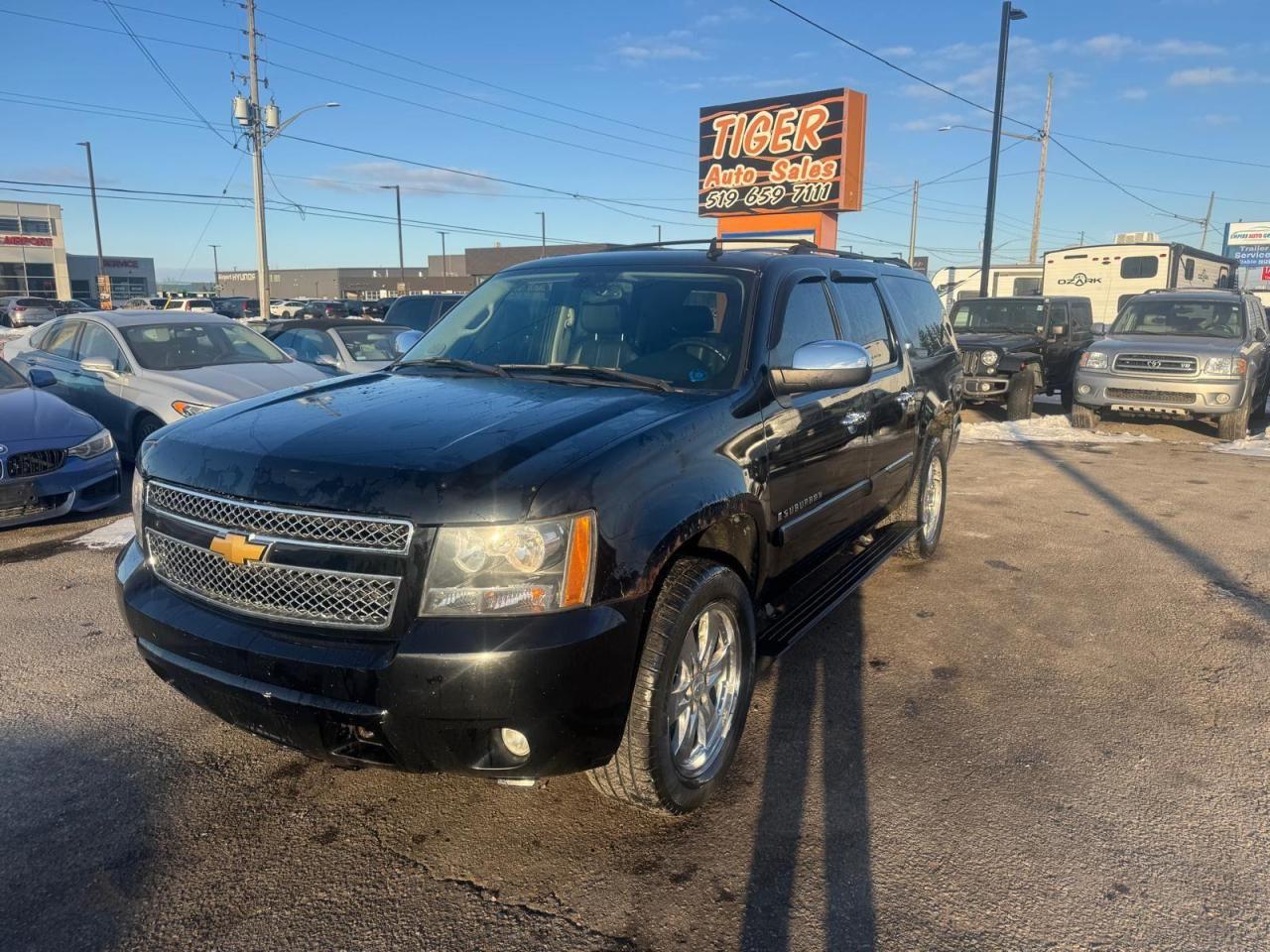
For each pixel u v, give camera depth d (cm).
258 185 2922
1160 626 500
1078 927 257
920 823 308
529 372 375
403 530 252
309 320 1143
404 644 248
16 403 661
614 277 414
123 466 856
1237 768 348
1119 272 2505
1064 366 1512
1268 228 6388
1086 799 325
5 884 271
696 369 360
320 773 337
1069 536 691
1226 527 721
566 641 250
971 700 405
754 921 259
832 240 1838
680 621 282
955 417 642
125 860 284
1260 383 1285
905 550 607
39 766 337
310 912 261
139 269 7850
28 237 6412
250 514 270
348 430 291
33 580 545
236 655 266
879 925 258
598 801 321
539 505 253
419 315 1491
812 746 362
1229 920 261
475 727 250
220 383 812
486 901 267
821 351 351
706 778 310
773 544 368
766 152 1834
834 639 477
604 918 260
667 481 289
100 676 413
